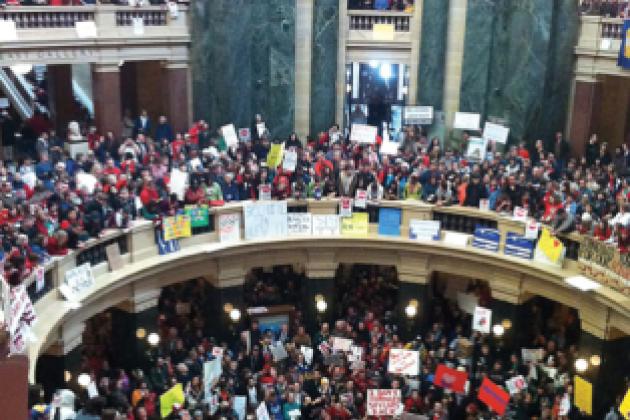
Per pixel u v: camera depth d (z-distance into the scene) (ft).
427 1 77.46
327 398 63.26
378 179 72.08
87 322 67.26
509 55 73.61
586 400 58.85
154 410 56.54
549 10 71.00
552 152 74.90
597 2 71.61
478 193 68.74
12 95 79.30
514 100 73.61
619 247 56.95
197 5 75.66
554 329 71.92
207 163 69.00
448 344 72.23
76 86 93.35
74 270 54.34
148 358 64.69
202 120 74.59
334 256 73.61
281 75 78.38
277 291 76.38
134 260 61.98
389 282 80.23
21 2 64.69
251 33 77.41
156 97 82.94
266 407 59.72
